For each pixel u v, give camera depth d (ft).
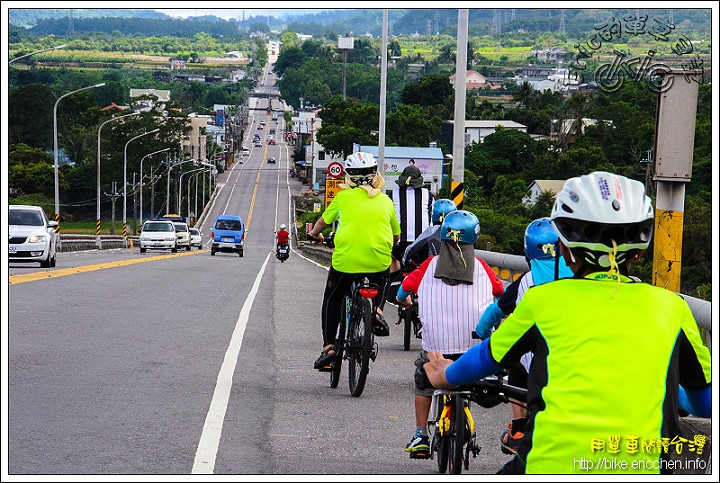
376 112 438.40
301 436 24.40
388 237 30.53
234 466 20.99
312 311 57.00
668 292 11.45
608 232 11.21
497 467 22.11
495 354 11.80
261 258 178.70
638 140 275.39
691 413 12.07
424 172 379.35
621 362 10.93
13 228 90.89
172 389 29.48
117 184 445.37
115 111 569.23
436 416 21.80
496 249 109.81
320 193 522.88
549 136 419.95
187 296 63.00
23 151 430.61
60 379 30.30
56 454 21.33
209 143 645.92
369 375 34.40
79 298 56.49
